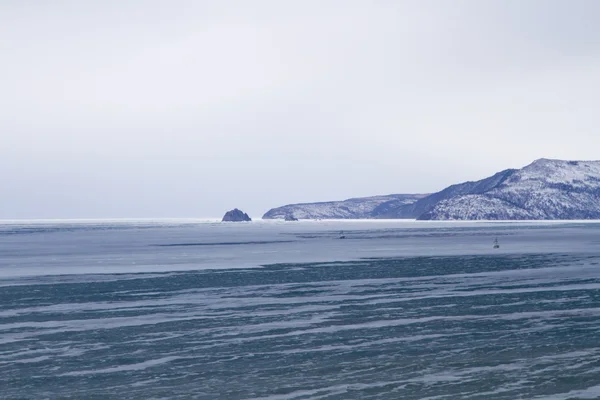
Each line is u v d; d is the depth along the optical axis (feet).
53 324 127.54
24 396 79.66
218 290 181.06
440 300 155.02
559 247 390.42
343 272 233.14
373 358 96.07
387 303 150.92
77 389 82.23
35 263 293.43
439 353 98.68
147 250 398.42
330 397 77.97
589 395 78.13
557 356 96.17
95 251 392.27
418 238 560.61
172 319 131.95
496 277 208.54
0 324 127.95
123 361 95.96
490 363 92.58
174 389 81.87
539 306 143.64
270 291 177.37
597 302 148.97
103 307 150.30
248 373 88.69
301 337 111.75
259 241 529.45
